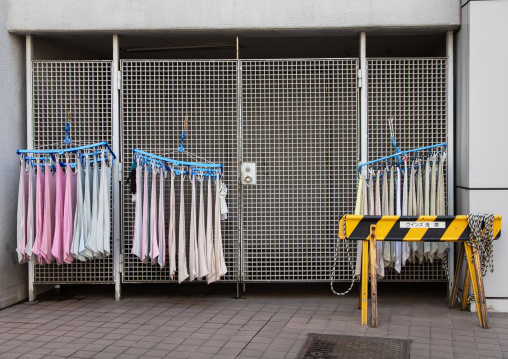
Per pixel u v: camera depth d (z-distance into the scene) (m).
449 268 5.70
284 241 5.85
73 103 5.88
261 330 4.73
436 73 5.75
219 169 5.55
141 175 5.36
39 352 4.18
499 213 5.32
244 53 7.13
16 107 5.79
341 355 4.09
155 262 5.46
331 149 5.93
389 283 6.69
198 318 5.13
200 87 5.82
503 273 5.29
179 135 5.95
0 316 5.23
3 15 5.59
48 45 6.24
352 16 5.58
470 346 4.29
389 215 5.17
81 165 5.39
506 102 5.33
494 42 5.33
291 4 5.61
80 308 5.54
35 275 5.86
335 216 5.87
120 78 5.79
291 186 5.98
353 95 5.81
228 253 5.93
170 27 5.64
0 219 5.50
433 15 5.55
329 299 5.88
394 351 4.17
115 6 5.66
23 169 5.36
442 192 5.41
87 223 5.27
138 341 4.45
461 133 5.59
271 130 6.16
